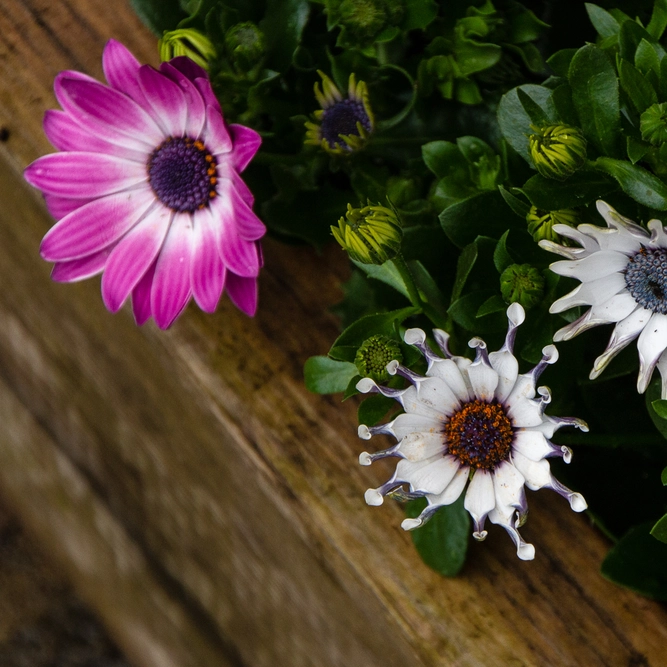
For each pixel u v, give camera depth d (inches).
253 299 21.6
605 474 22.7
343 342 21.2
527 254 21.4
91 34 23.7
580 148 20.1
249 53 21.9
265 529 25.0
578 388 22.5
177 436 25.9
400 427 20.4
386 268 21.6
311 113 22.9
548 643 22.0
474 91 22.6
